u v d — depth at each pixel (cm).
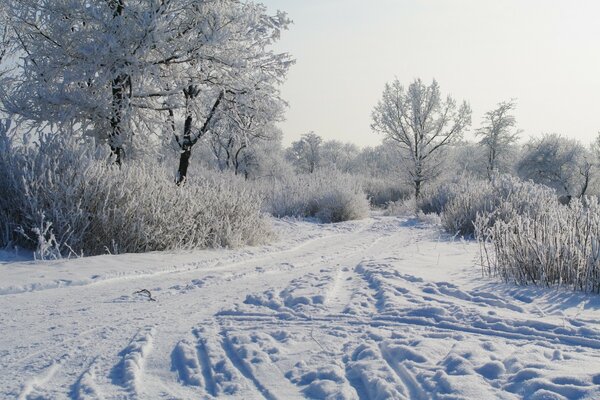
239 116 1747
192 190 1240
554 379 289
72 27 1464
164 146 1655
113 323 471
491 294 554
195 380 324
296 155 7194
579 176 4416
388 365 334
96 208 973
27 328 457
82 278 694
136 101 1494
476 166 5034
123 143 1466
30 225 909
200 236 1131
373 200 4053
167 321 477
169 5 1443
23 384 318
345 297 569
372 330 427
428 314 475
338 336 415
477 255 902
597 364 323
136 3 1482
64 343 408
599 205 747
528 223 730
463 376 305
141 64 1413
